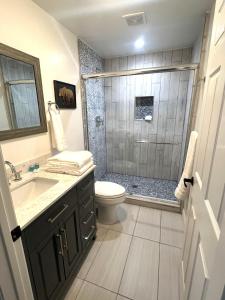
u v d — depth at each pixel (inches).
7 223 23.5
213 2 57.4
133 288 54.2
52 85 68.2
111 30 76.7
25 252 34.6
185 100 108.9
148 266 61.4
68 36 75.8
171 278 57.2
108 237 74.7
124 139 128.6
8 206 23.7
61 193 44.9
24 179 53.0
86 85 94.2
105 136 131.8
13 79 51.0
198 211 36.7
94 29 75.7
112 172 136.3
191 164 54.4
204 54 69.0
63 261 48.9
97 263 62.6
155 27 74.6
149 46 97.0
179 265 58.2
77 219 55.7
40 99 61.1
